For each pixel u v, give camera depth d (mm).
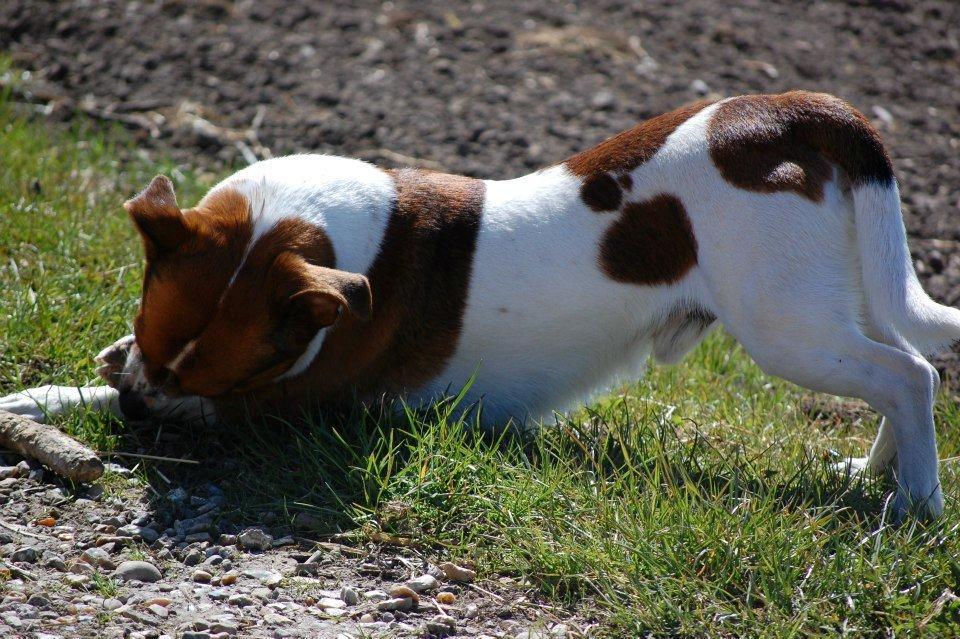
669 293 7332
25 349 7906
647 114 14391
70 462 6492
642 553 6152
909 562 6191
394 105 14141
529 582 6121
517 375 7781
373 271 7207
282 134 13375
